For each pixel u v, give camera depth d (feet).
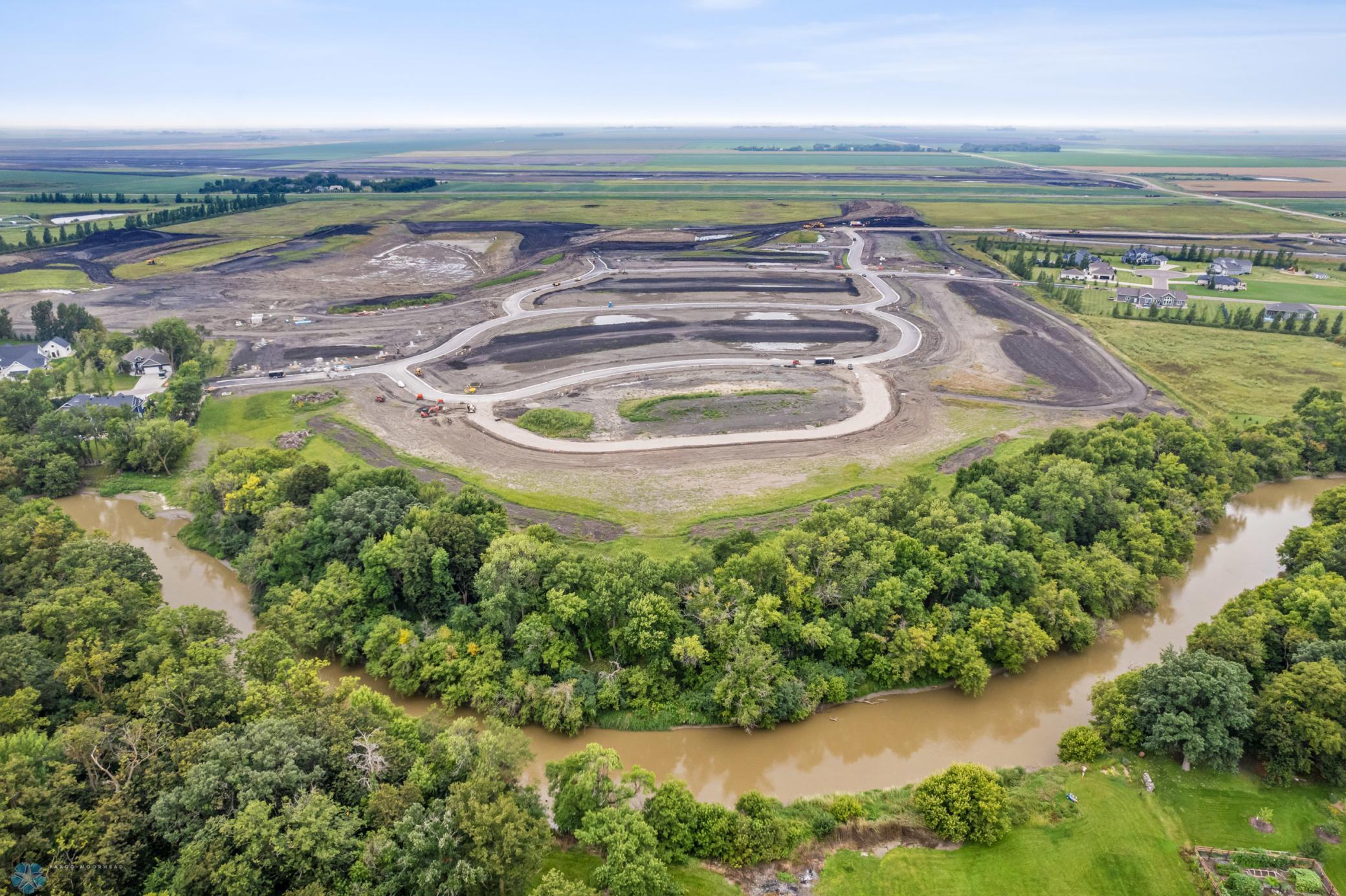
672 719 224.94
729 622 240.32
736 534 284.00
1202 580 305.94
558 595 241.35
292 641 236.63
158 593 271.90
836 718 230.07
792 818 187.93
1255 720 198.90
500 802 159.43
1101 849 176.76
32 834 146.10
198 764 162.40
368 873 149.18
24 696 186.39
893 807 192.85
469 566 262.26
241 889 141.90
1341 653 209.87
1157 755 203.00
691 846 177.58
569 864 171.73
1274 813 184.75
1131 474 327.26
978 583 256.52
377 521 280.72
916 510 286.05
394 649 240.53
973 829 180.75
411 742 186.91
